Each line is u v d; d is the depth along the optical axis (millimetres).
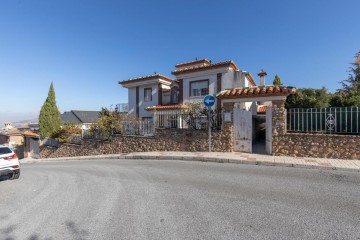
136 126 14219
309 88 14914
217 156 9492
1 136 39375
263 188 5375
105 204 4766
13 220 4211
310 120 8969
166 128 12352
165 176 7020
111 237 3338
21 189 6703
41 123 24766
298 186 5438
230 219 3770
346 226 3412
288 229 3367
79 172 8953
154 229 3527
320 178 6125
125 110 24172
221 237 3203
